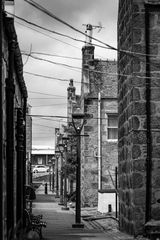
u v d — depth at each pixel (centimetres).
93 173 3934
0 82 1048
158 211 1778
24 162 2045
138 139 1803
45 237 1900
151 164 1798
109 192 3562
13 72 1376
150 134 1809
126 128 1969
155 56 1828
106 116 3934
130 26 1866
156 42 1830
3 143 1123
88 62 3978
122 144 2086
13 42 1305
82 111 4062
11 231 1293
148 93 1820
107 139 3925
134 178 1789
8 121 1264
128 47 1916
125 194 1984
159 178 1795
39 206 4253
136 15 1827
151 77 1825
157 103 1822
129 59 1902
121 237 1795
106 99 3941
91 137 3944
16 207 1603
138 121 1809
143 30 1825
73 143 4269
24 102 2102
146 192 1783
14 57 1430
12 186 1280
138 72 1820
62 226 2569
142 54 1819
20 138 1688
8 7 1312
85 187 3934
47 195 6338
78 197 2577
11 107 1270
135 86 1819
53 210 3794
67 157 4369
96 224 2683
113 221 2844
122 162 2083
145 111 1812
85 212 3581
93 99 3934
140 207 1778
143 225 1766
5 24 1202
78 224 2506
